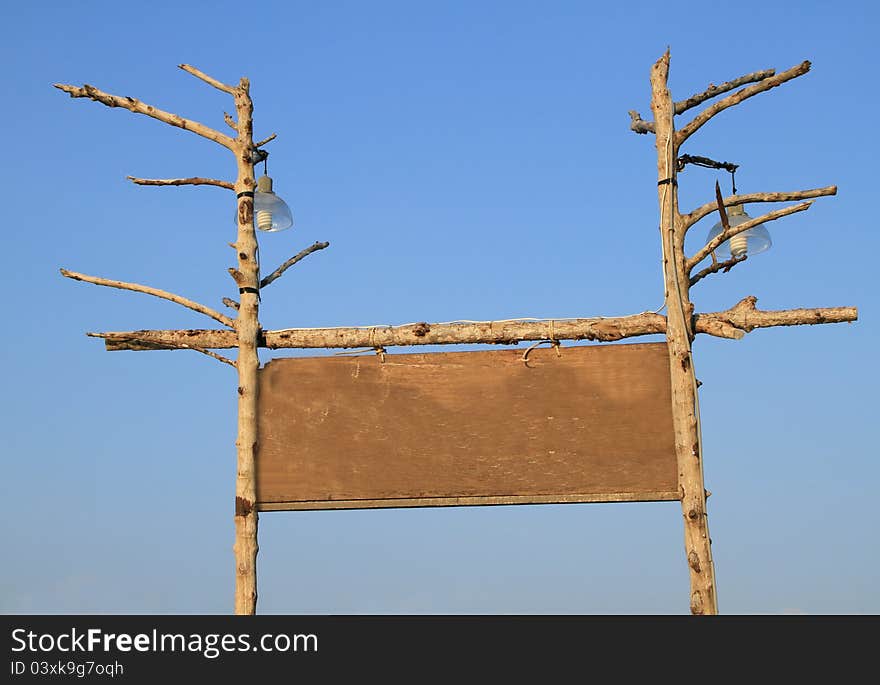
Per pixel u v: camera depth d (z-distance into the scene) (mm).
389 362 15938
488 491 15219
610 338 15570
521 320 15773
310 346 16188
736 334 15016
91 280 16469
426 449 15508
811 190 15547
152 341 16375
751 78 15789
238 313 16359
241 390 15961
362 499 15477
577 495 15016
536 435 15312
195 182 16719
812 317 14938
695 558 14398
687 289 15547
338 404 15867
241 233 16516
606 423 15211
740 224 15695
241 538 15453
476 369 15711
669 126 15867
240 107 16875
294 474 15680
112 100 16609
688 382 15062
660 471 14938
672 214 15680
